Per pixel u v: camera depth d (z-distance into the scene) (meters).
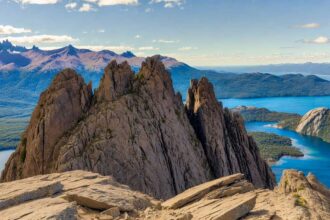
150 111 123.56
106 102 120.88
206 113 144.00
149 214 47.22
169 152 119.69
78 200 48.84
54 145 110.75
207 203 49.84
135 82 130.88
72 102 118.56
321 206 46.41
